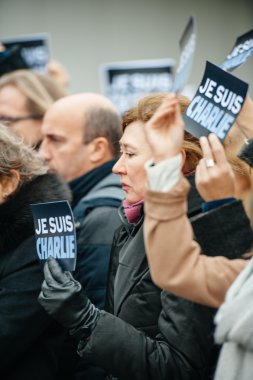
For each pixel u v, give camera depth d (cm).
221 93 238
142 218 275
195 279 218
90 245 339
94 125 409
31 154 316
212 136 233
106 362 251
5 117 470
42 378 296
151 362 248
